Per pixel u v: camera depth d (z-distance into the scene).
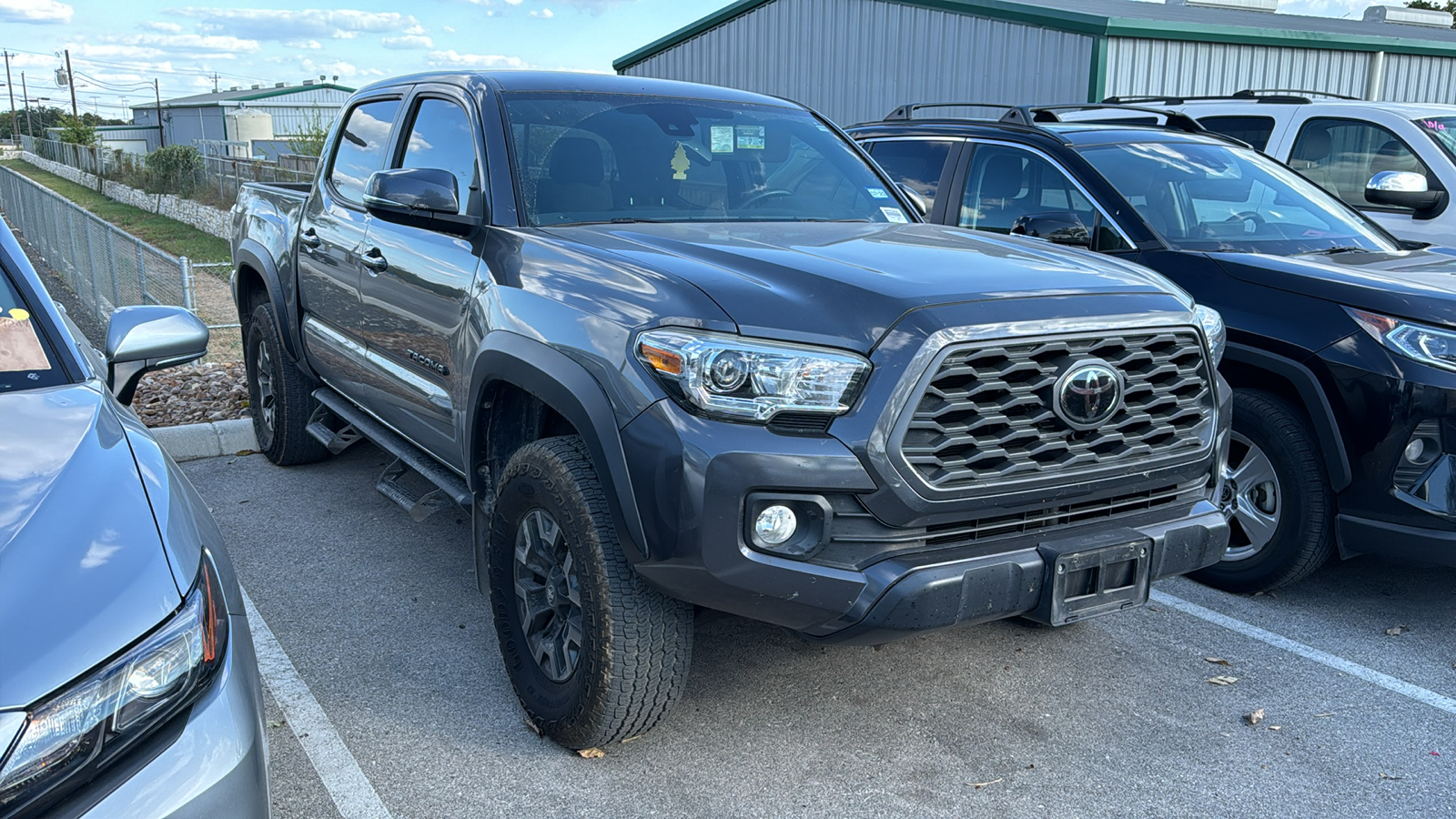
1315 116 7.10
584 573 2.78
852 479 2.45
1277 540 4.07
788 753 3.05
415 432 3.98
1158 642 3.83
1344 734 3.20
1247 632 3.92
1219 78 13.64
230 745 1.72
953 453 2.55
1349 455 3.81
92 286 12.89
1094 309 2.69
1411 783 2.94
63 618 1.63
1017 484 2.61
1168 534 2.84
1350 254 4.54
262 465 5.85
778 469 2.44
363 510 5.10
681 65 20.03
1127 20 12.62
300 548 4.60
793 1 17.06
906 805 2.80
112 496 1.93
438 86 4.11
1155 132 5.44
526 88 3.82
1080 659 3.69
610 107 3.89
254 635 3.76
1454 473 3.59
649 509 2.53
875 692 3.42
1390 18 18.06
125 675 1.62
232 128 58.78
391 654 3.63
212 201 27.86
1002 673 3.57
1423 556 3.68
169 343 2.72
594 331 2.74
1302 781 2.95
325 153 4.98
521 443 3.37
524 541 3.09
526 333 2.96
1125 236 4.68
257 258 5.33
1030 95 13.60
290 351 5.21
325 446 5.47
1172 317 2.82
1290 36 13.99
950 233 3.54
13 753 1.50
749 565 2.46
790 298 2.59
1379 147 6.72
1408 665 3.66
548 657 3.05
